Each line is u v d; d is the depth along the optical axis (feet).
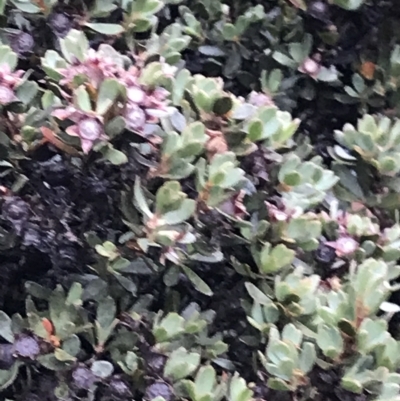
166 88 0.88
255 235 0.88
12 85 0.80
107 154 0.77
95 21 0.95
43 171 0.83
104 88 0.74
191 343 0.87
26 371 0.88
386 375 0.80
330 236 0.94
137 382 0.83
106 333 0.84
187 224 0.81
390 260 0.93
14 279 0.92
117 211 0.87
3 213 0.81
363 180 1.00
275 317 0.86
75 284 0.83
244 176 0.88
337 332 0.80
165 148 0.81
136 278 0.89
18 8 0.88
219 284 0.95
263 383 0.85
